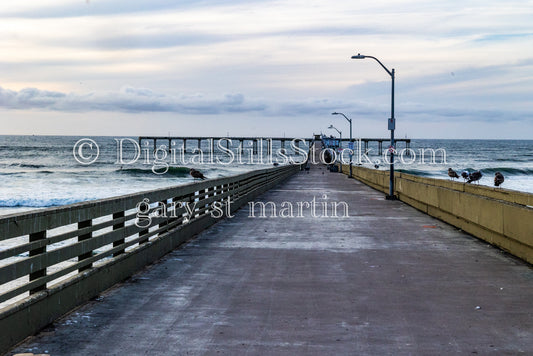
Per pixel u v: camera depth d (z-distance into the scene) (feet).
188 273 33.81
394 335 21.71
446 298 27.71
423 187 72.08
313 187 131.44
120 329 22.53
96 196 150.10
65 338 21.35
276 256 39.86
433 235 51.06
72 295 25.27
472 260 38.24
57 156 486.38
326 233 52.39
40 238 23.16
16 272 20.76
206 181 56.34
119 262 31.22
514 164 446.19
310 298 27.66
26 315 21.15
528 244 36.37
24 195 152.35
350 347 20.27
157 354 19.65
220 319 23.98
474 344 20.63
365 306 26.13
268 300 27.25
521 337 21.49
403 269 35.12
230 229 55.31
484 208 46.11
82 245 26.63
